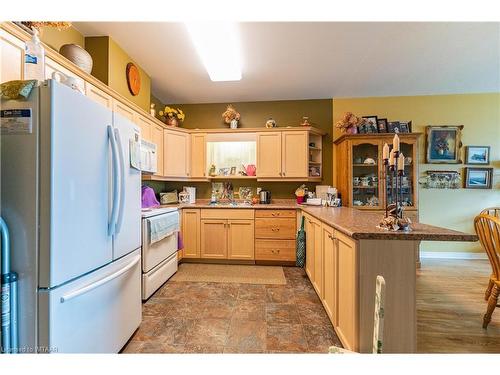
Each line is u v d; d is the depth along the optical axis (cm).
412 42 254
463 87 374
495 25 226
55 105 109
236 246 360
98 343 137
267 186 423
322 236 218
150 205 312
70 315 117
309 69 312
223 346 169
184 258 368
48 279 107
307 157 386
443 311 222
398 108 405
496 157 393
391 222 149
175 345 170
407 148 377
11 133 108
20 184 107
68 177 115
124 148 162
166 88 371
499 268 192
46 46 160
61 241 111
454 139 395
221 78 334
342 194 386
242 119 427
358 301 143
